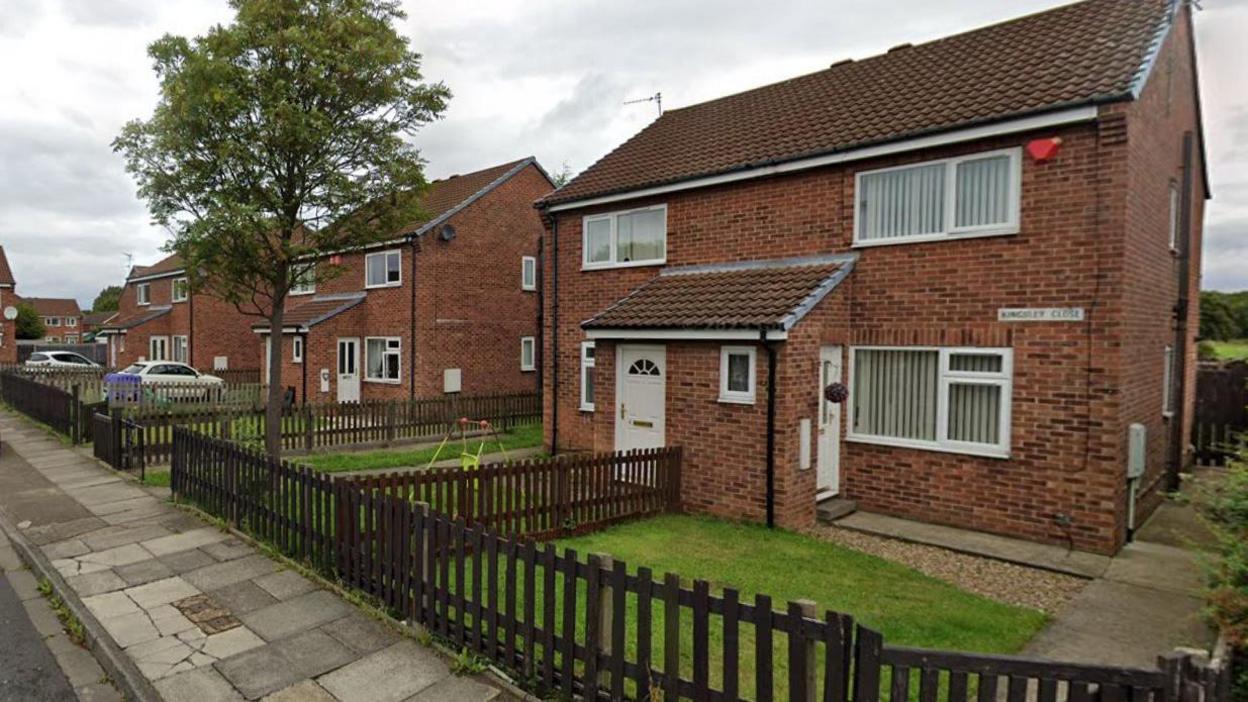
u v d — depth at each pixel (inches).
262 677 183.2
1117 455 308.7
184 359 1250.0
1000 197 342.0
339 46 398.0
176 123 379.6
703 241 465.4
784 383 341.7
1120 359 306.5
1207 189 549.3
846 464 395.2
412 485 273.6
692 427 380.2
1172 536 336.5
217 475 330.0
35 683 190.2
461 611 194.5
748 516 356.2
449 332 823.1
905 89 427.8
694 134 543.5
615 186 505.4
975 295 347.3
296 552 270.8
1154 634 223.6
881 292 380.2
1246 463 218.5
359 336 894.4
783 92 540.4
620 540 318.3
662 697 156.1
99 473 450.9
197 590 244.2
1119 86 307.0
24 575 275.6
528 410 738.8
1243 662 166.7
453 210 820.6
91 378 964.6
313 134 388.5
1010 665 127.6
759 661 141.9
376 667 188.4
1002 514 338.6
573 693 170.4
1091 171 313.1
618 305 443.8
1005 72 378.9
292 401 824.3
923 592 255.8
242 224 377.7
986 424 346.9
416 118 436.5
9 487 410.0
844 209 395.5
